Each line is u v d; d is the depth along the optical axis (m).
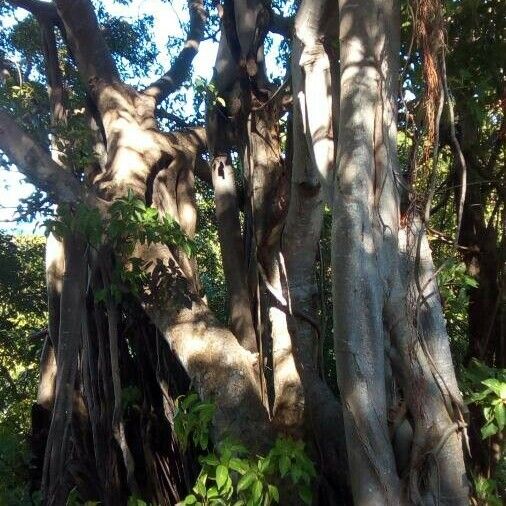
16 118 7.89
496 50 6.18
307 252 5.92
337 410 5.50
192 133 8.57
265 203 6.37
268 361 6.25
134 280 6.09
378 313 4.18
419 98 4.76
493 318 6.95
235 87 7.01
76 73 10.76
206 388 5.53
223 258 6.85
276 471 5.10
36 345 13.22
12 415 11.88
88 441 7.77
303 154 5.26
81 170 8.32
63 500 7.24
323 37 4.96
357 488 4.08
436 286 4.48
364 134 4.25
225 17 6.89
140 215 5.96
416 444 4.16
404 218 4.44
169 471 6.86
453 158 7.07
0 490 8.48
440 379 4.23
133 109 8.11
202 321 5.93
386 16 4.36
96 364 7.59
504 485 5.97
